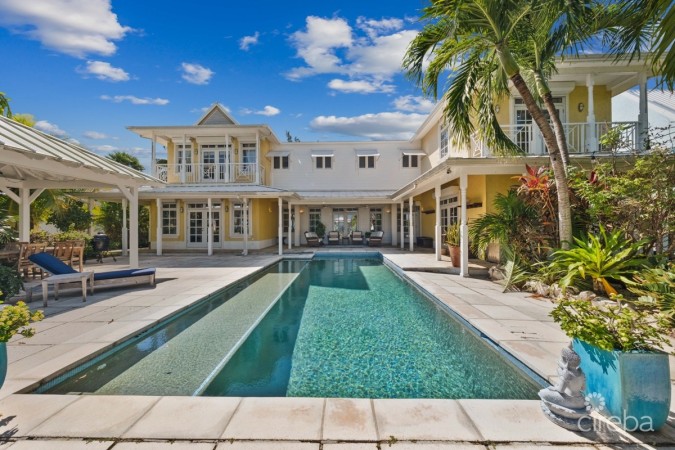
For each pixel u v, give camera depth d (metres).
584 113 11.21
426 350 4.54
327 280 9.88
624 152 8.20
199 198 16.77
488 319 5.02
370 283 9.40
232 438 2.31
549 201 7.55
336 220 21.73
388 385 3.58
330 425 2.46
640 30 5.53
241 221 18.14
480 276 9.12
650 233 6.32
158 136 18.48
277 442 2.27
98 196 15.29
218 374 3.82
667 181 6.05
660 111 14.10
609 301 5.42
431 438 2.31
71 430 2.41
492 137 7.93
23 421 2.50
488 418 2.54
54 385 3.30
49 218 15.39
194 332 5.18
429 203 18.78
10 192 9.45
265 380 3.69
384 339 4.95
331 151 21.42
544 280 6.83
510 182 10.59
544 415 2.57
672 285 4.52
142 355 4.29
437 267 10.32
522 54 7.71
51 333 4.43
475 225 8.59
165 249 18.06
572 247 6.64
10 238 8.42
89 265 11.95
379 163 21.33
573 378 2.39
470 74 7.41
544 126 6.90
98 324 4.83
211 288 7.56
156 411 2.65
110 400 2.82
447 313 6.01
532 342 4.03
